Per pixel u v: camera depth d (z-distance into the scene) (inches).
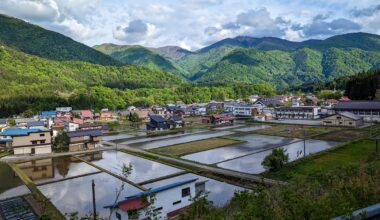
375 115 3053.6
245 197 517.3
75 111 4360.2
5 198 1184.8
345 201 364.8
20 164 1784.0
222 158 1720.0
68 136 2165.4
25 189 1301.7
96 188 1272.1
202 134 2694.4
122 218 807.7
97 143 2263.8
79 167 1669.5
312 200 375.2
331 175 663.1
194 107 4830.2
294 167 1380.4
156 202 895.7
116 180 1384.1
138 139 2529.5
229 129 2957.7
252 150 1907.0
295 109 3695.9
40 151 2065.7
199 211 614.9
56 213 993.5
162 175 1424.7
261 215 372.8
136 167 1600.6
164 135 2716.5
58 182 1385.3
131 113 4015.8
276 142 2143.2
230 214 498.0
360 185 480.7
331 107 3563.0
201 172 1439.5
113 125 3481.8
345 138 2146.9
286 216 348.8
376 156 1291.8
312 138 2223.2
